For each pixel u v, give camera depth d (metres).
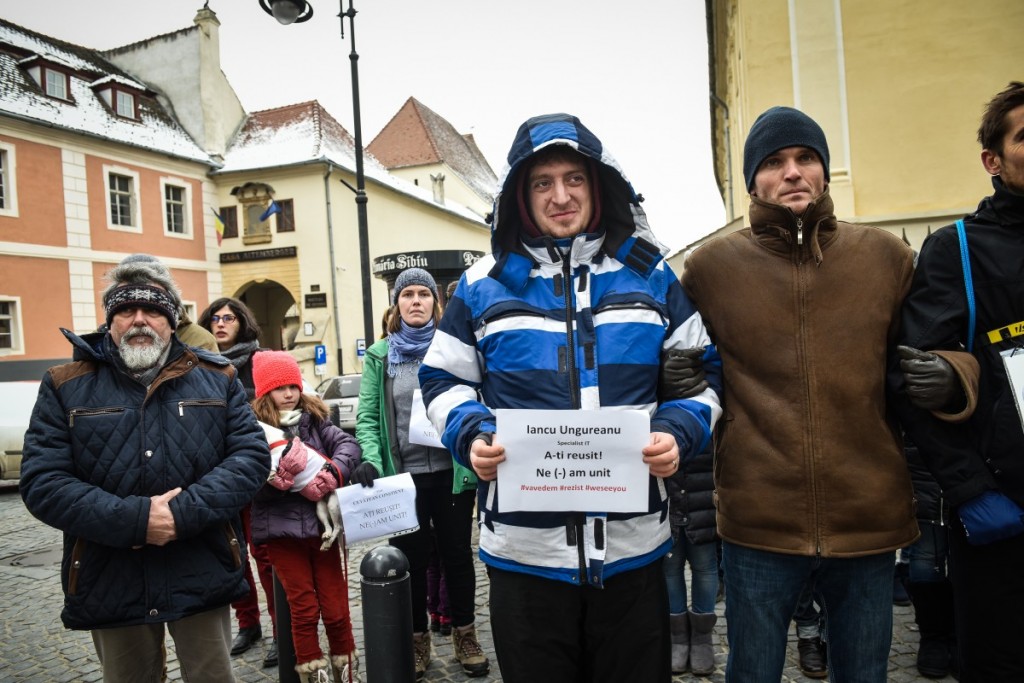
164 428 2.20
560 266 1.79
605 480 1.62
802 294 1.88
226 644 2.33
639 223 1.84
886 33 7.34
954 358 1.73
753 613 1.90
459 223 35.00
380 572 2.12
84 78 21.70
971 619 1.79
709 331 2.03
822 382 1.84
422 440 3.11
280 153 24.39
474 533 5.83
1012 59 7.15
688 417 1.71
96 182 20.31
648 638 1.72
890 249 1.90
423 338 3.36
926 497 2.84
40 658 3.80
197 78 24.47
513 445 1.64
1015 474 1.69
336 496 2.85
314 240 23.53
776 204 1.89
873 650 1.83
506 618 1.74
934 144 7.29
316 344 23.23
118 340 2.22
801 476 1.83
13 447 10.05
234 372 2.46
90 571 2.10
